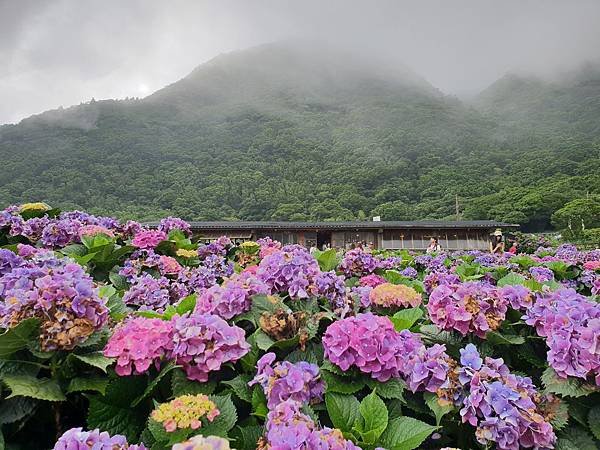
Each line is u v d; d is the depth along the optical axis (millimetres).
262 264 2803
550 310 2148
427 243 24594
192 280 3861
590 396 1960
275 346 2117
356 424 1696
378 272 4219
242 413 1917
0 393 1636
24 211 5004
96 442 1323
